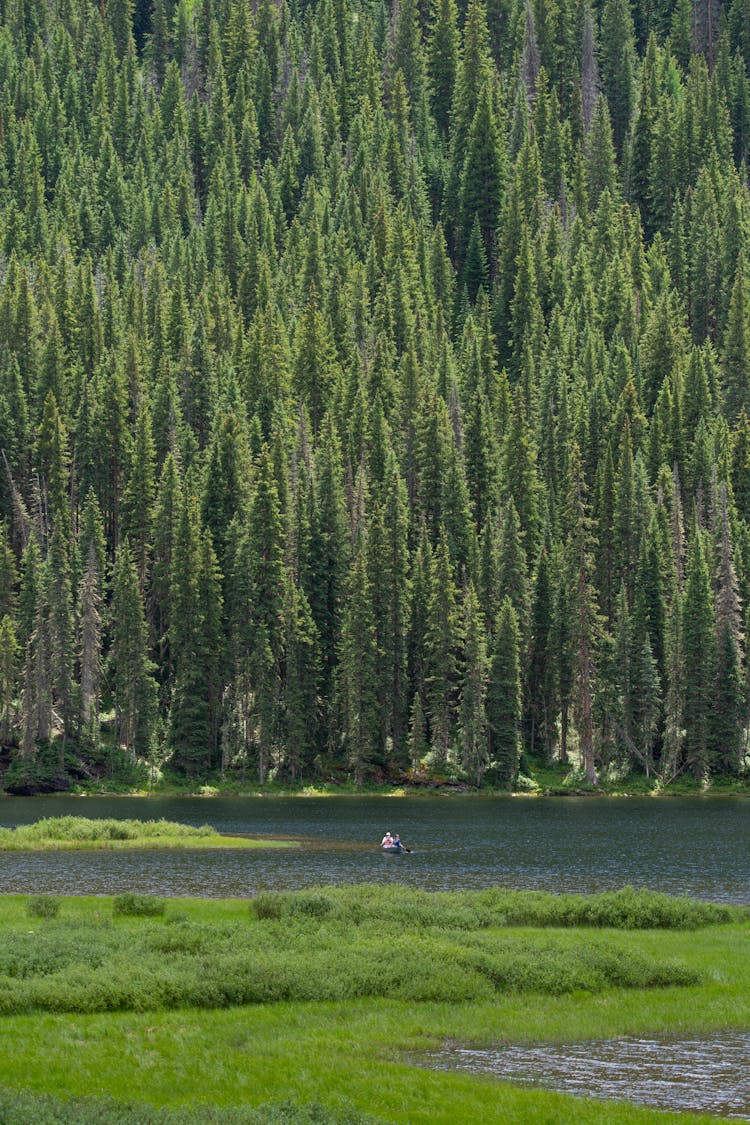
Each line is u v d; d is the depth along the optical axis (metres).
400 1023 54.12
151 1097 42.91
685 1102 44.75
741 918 81.88
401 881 103.31
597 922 78.44
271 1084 44.47
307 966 60.44
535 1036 52.81
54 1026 51.81
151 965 60.41
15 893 93.88
